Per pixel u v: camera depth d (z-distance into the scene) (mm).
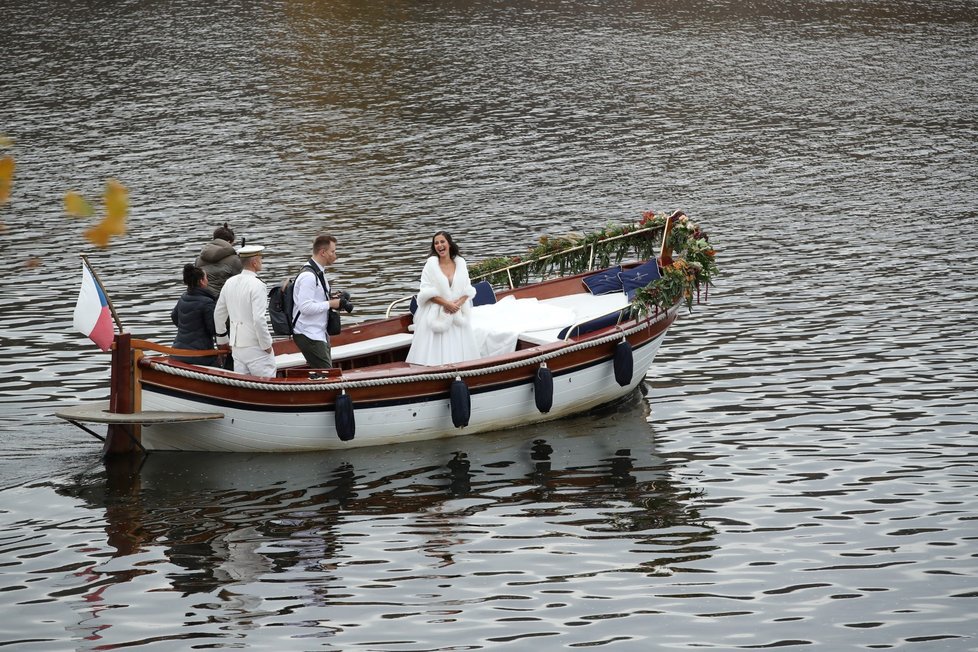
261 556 22859
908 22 138000
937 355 37000
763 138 85375
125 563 22438
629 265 37094
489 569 22266
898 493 25938
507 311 34094
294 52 117062
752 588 21328
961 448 28719
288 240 56656
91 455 28375
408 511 25297
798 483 26703
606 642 19297
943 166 75562
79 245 55125
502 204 65062
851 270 49500
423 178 72188
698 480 27094
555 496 26172
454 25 132750
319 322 29406
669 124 90062
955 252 52688
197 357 29266
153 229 59156
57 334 39906
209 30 126875
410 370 29500
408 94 100125
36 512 24844
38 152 79375
